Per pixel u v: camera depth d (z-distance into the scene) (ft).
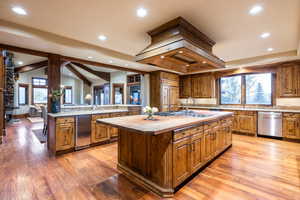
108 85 29.55
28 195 5.95
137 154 7.09
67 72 32.24
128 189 6.44
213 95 19.15
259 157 9.76
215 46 11.36
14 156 9.87
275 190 6.32
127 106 15.90
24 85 28.68
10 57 17.94
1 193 6.07
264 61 13.97
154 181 6.35
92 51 11.12
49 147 11.10
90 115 11.74
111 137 13.14
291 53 12.32
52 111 11.24
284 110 13.83
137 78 23.66
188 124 6.75
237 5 6.42
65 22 7.95
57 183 6.81
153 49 7.29
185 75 21.79
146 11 6.91
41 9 6.77
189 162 6.97
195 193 6.16
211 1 6.17
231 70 17.66
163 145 6.09
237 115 16.24
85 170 8.04
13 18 7.51
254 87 16.85
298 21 7.68
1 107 12.45
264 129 14.60
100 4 6.43
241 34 9.21
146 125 6.22
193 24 8.00
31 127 19.26
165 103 18.56
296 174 7.61
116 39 10.17
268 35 9.40
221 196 5.97
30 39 8.57
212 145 8.95
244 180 7.09
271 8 6.62
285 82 14.10
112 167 8.40
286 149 11.26
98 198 5.84
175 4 6.38
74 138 10.87
